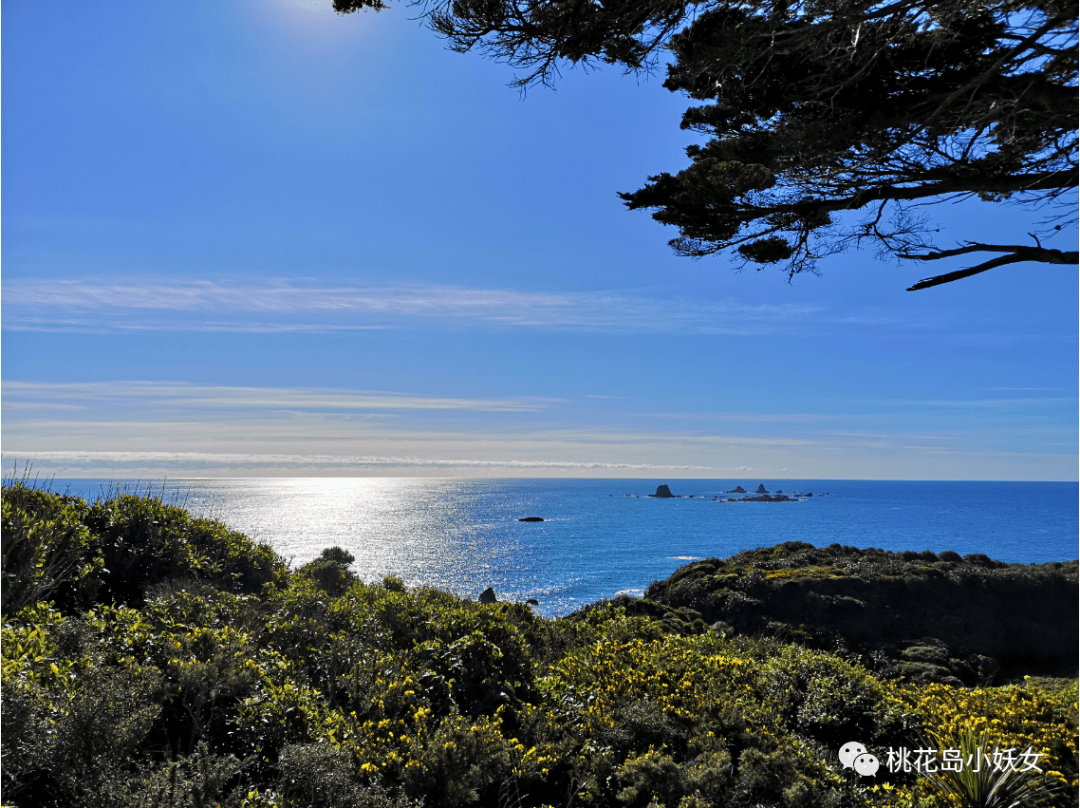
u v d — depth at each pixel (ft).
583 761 17.01
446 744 14.38
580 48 20.30
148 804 10.18
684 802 14.85
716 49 18.57
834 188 22.25
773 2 18.01
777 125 20.59
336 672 18.26
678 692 21.17
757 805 15.42
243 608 21.33
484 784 14.67
